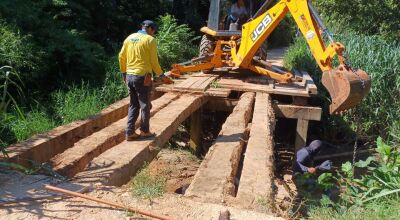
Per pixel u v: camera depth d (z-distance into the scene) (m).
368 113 10.70
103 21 14.21
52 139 5.68
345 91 6.30
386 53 11.38
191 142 9.85
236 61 9.91
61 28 11.20
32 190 4.14
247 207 3.93
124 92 9.85
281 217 3.81
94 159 5.02
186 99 8.37
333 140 10.89
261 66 10.91
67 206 3.84
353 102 6.46
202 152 10.13
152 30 5.72
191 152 9.89
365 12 16.28
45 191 4.11
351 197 5.62
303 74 11.10
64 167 4.82
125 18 15.04
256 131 6.50
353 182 6.30
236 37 10.32
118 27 15.19
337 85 6.45
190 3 19.50
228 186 4.35
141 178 4.41
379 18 16.45
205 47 10.91
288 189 7.38
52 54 9.72
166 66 13.02
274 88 9.48
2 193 4.03
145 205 3.90
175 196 4.09
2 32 8.77
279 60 17.25
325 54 6.95
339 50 6.71
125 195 4.09
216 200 4.01
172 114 7.11
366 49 11.63
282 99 10.12
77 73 10.24
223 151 5.50
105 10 14.22
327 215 4.28
